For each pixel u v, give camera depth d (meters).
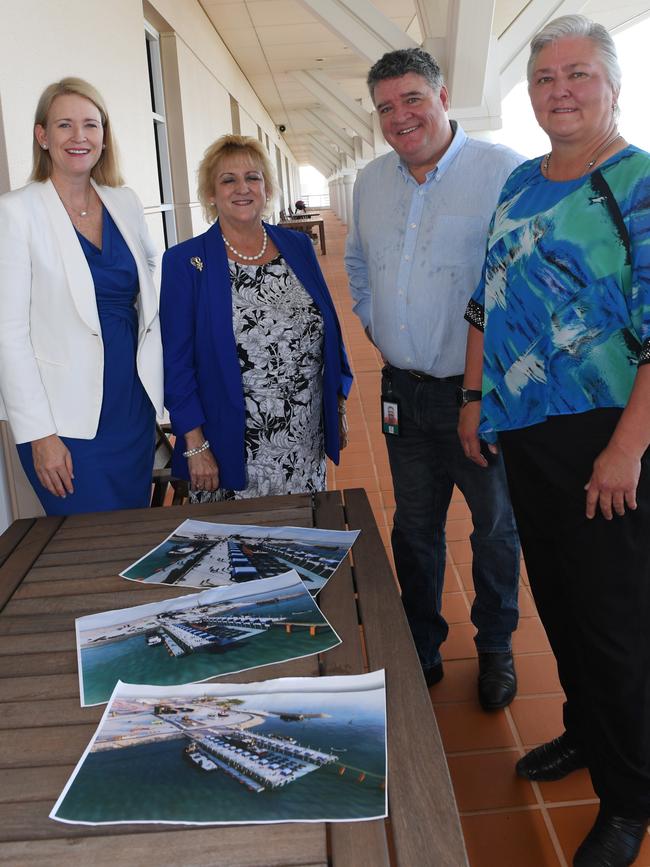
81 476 2.24
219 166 2.19
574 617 1.67
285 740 1.01
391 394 2.31
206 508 1.92
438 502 2.37
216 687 1.14
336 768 0.95
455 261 2.09
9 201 2.07
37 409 2.12
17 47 2.82
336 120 21.28
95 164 2.25
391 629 1.28
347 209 24.41
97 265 2.19
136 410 2.32
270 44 11.41
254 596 1.42
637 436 1.46
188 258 2.25
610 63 1.50
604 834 1.69
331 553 1.59
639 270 1.44
